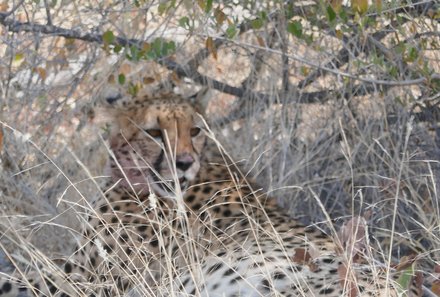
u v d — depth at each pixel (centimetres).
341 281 938
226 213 1126
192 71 1519
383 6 1293
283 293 991
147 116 1139
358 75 1345
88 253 1133
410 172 1337
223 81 1590
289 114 1466
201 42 1535
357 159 1398
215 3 1452
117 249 1117
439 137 1395
